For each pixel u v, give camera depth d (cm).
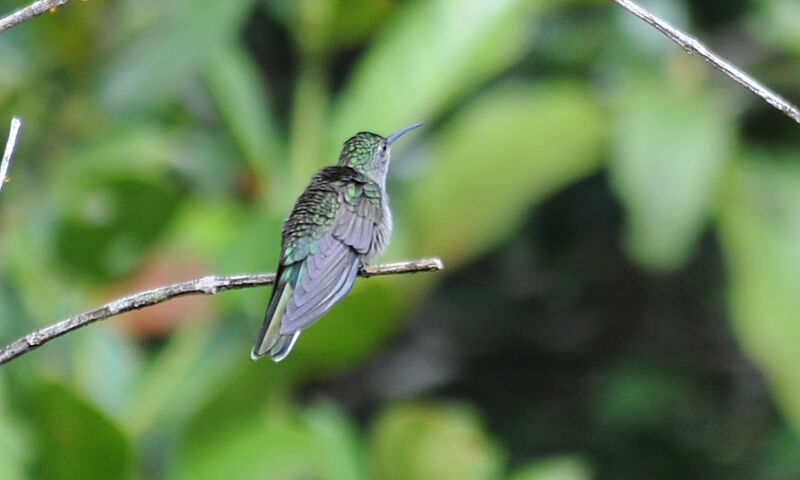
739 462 1564
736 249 1202
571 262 1608
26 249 1141
